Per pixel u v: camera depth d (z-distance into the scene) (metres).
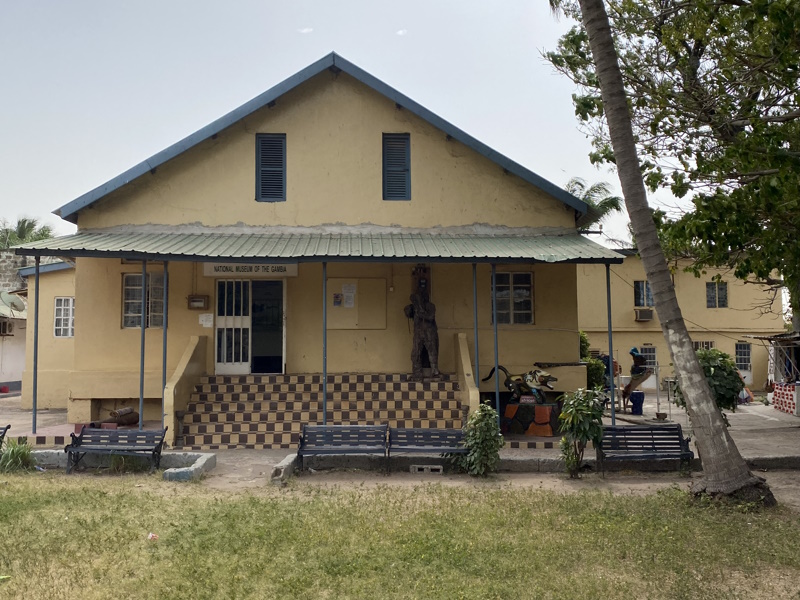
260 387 15.31
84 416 15.65
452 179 16.33
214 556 6.79
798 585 6.23
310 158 16.27
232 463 12.52
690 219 11.45
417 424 14.66
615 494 10.12
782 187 10.42
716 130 12.31
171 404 13.84
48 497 9.33
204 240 15.02
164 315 13.77
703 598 5.84
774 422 19.67
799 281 12.63
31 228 48.44
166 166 16.05
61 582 6.06
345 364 16.20
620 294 30.88
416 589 5.97
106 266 16.05
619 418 18.36
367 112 16.36
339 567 6.48
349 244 14.62
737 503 9.12
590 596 5.83
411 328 16.31
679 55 12.88
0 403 22.80
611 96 10.12
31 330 20.25
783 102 11.77
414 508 8.96
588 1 10.23
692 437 14.93
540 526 8.08
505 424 14.93
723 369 13.76
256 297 16.42
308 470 12.00
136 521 8.08
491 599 5.79
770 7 9.37
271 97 15.87
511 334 16.25
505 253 13.73
